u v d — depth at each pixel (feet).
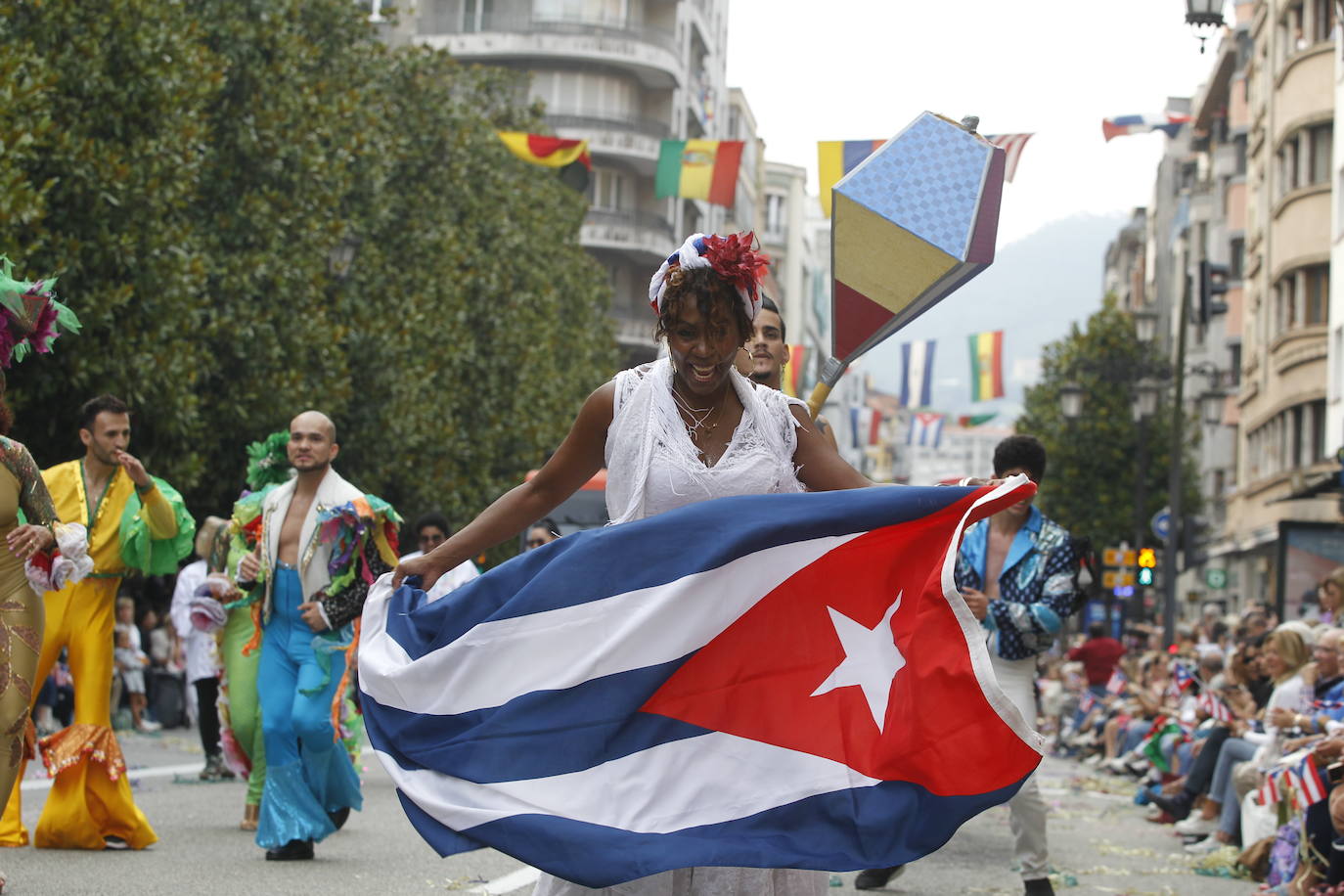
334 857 30.50
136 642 71.26
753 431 15.76
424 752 15.62
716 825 15.20
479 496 119.55
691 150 97.19
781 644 15.62
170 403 72.84
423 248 108.27
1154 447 179.11
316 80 93.76
